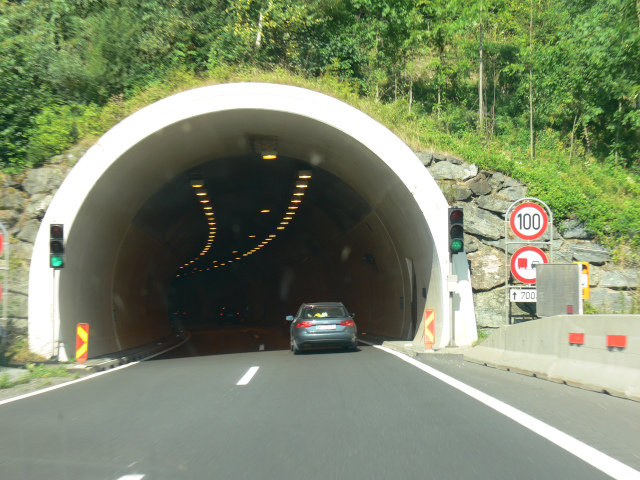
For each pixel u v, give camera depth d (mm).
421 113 28656
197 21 27469
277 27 27641
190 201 27438
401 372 11578
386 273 25188
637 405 7547
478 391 8930
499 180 18828
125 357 17141
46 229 16125
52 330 15727
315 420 6980
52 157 18312
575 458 5098
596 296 17859
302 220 34250
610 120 25531
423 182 17109
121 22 24875
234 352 19969
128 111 19109
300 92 17359
